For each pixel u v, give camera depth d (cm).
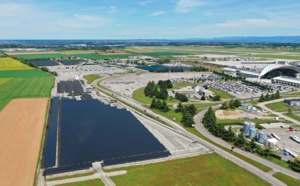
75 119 13812
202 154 10112
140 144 10781
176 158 9700
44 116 13975
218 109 16725
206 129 13062
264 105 17950
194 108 15638
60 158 9481
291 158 10106
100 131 12169
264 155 10162
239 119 14725
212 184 8119
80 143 10794
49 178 8225
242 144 10956
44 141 10975
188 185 8025
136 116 14738
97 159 9469
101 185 7900
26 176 8144
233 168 9119
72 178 8250
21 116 13850
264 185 8150
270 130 13150
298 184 8225
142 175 8494
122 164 9162
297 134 12625
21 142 10612
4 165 8762
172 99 19175
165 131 12562
